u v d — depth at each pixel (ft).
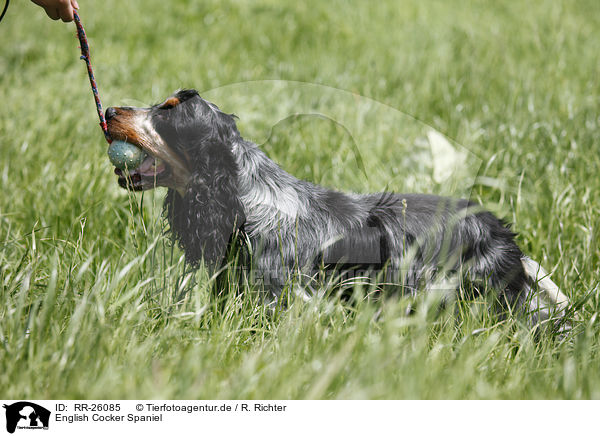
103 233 26.45
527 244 26.84
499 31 62.34
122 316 17.56
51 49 55.16
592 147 34.91
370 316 17.79
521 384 16.89
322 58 55.01
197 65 52.16
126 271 18.44
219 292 20.93
